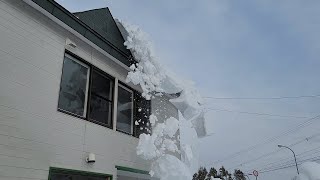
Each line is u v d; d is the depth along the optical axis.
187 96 7.82
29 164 4.32
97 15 6.93
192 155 7.52
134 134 7.14
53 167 4.69
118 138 6.45
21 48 4.61
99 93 6.35
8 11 4.53
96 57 6.38
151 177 7.08
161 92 7.89
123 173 6.38
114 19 7.54
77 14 6.29
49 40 5.19
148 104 7.87
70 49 5.66
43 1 5.05
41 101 4.75
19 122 4.31
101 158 5.79
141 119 7.55
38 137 4.56
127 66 7.21
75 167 5.13
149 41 7.41
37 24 5.01
